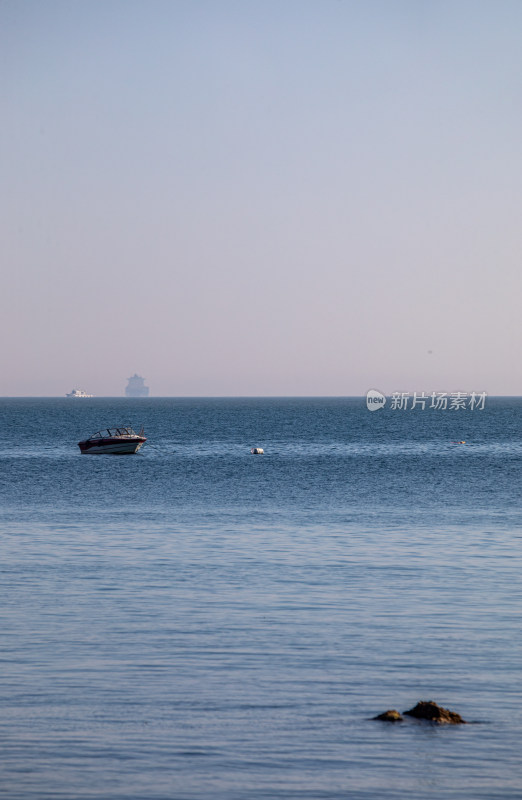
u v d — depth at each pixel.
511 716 40.44
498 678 45.53
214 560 77.94
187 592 64.88
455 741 37.75
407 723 39.59
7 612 58.72
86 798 32.94
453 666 47.41
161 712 40.88
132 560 77.94
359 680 45.25
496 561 77.44
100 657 48.88
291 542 88.44
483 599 62.56
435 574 71.56
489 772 35.00
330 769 35.25
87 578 69.88
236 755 36.44
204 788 33.72
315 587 66.62
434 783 34.12
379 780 34.38
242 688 44.00
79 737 38.06
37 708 41.28
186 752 36.69
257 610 59.44
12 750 36.78
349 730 38.88
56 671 46.47
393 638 52.62
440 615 58.03
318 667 47.25
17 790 33.41
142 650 50.16
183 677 45.66
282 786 33.88
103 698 42.56
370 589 65.94
